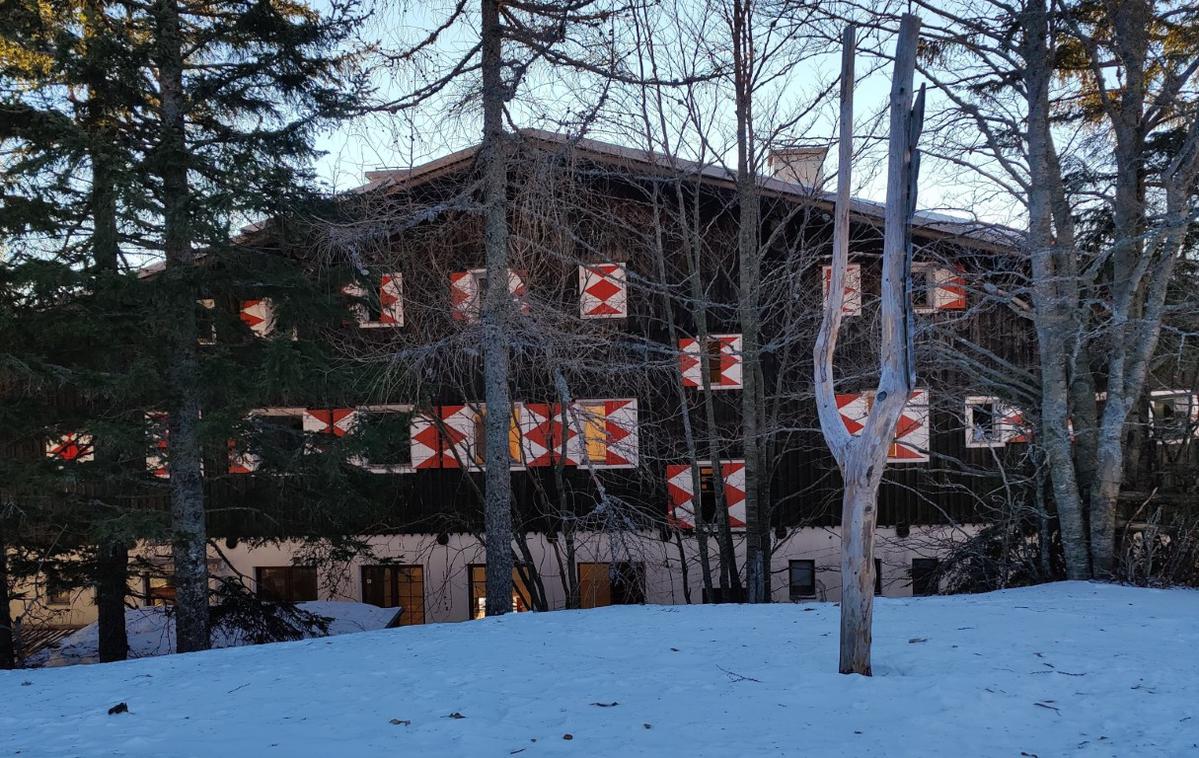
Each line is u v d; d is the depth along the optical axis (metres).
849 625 5.15
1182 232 10.25
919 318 12.70
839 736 3.88
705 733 3.98
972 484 15.88
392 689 5.25
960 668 5.20
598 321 15.77
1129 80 11.27
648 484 15.99
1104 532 10.70
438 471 16.70
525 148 11.68
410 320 13.87
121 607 12.80
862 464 5.13
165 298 10.42
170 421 11.35
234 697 5.25
